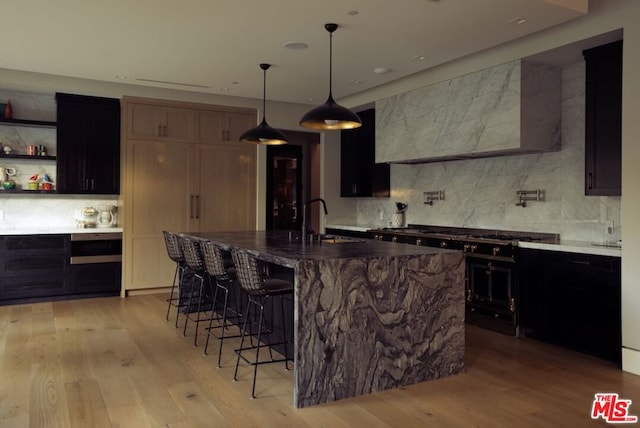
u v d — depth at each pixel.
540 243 4.21
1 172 5.78
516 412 2.84
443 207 5.97
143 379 3.32
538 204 4.86
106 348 3.99
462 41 4.15
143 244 6.21
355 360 3.08
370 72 5.18
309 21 3.71
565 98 4.63
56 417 2.73
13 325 4.66
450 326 3.45
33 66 5.04
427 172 6.21
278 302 3.91
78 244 5.83
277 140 4.98
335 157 7.42
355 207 7.61
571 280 3.97
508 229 5.15
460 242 4.90
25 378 3.31
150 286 6.25
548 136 4.59
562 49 4.11
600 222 4.34
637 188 3.48
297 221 7.74
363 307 3.10
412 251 3.45
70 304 5.60
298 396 2.89
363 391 3.11
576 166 4.53
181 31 3.94
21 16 3.63
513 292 4.40
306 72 5.20
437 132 5.33
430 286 3.37
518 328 4.41
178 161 6.39
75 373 3.41
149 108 6.20
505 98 4.55
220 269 3.83
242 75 5.32
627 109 3.53
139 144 6.15
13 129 5.94
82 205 6.30
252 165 6.91
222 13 3.54
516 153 4.91
